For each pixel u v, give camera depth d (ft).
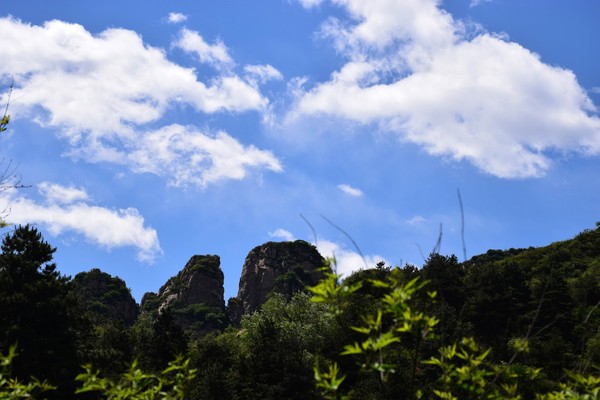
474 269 246.06
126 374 25.36
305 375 151.74
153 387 25.29
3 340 123.44
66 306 147.64
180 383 25.38
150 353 190.08
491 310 193.26
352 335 131.75
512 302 200.95
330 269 21.70
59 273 158.61
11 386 25.08
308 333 208.03
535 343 113.70
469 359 22.12
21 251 155.63
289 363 156.25
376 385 98.37
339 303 21.90
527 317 192.54
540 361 101.14
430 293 21.58
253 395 154.92
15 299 133.59
